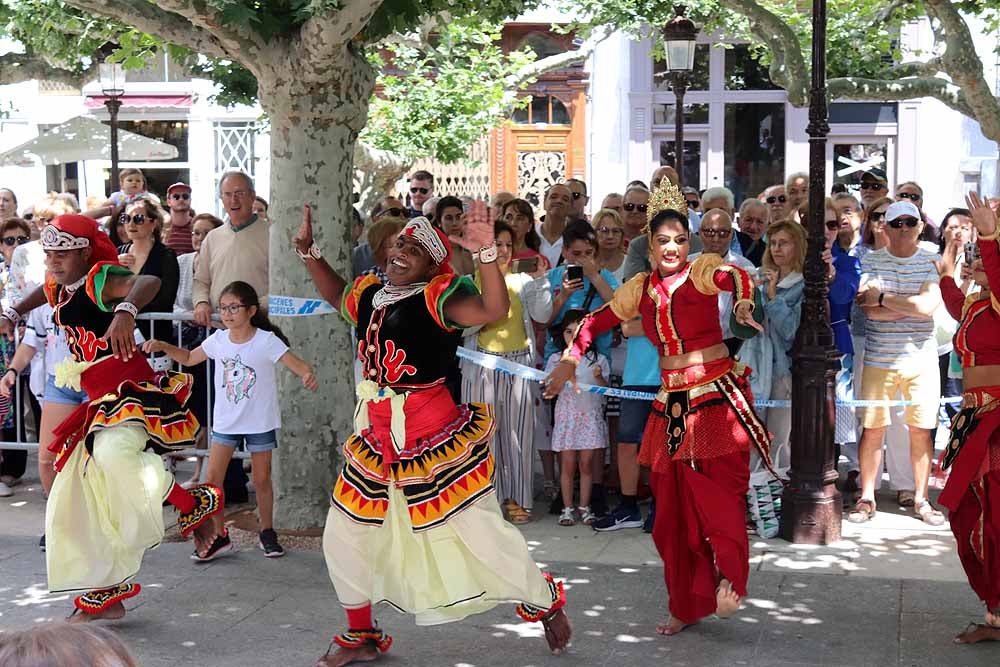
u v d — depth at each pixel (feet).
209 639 18.03
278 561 21.94
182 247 33.81
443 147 48.85
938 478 27.58
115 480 17.75
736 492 17.81
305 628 18.54
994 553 17.21
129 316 17.99
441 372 16.47
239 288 21.84
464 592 16.17
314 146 22.90
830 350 22.74
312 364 23.31
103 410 18.06
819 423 22.72
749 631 18.15
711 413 17.69
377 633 17.20
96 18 34.50
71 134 56.08
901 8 46.60
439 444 16.22
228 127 70.23
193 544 22.93
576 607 19.38
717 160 66.39
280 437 23.50
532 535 23.91
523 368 24.36
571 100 66.59
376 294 16.70
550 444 26.71
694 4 45.11
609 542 23.27
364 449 16.61
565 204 29.81
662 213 17.95
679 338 17.88
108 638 5.41
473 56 49.83
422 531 16.15
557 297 25.40
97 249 18.62
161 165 70.79
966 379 17.61
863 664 16.80
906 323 24.26
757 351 24.29
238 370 21.97
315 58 21.98
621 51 65.82
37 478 28.96
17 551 22.86
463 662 17.12
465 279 16.43
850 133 65.72
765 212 28.53
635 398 23.62
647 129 66.49
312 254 17.93
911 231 24.12
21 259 28.37
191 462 29.96
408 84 48.98
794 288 24.27
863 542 22.94
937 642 17.60
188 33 22.81
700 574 17.75
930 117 64.80
